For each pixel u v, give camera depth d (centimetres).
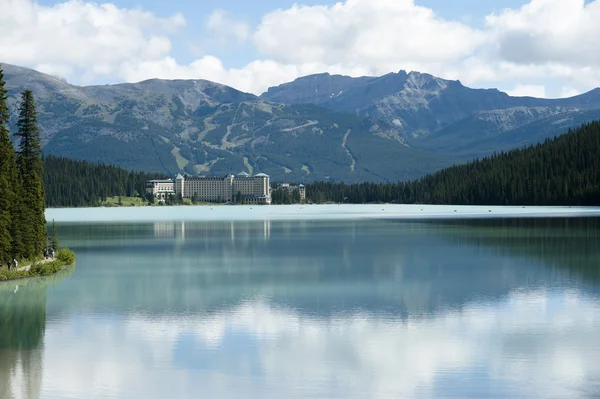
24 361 4672
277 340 5250
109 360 4700
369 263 10225
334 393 4041
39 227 10344
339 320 5941
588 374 4334
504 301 6762
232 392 4066
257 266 9988
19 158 10725
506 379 4250
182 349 4978
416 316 6084
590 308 6347
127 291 7556
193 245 13962
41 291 7538
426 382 4212
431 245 13300
